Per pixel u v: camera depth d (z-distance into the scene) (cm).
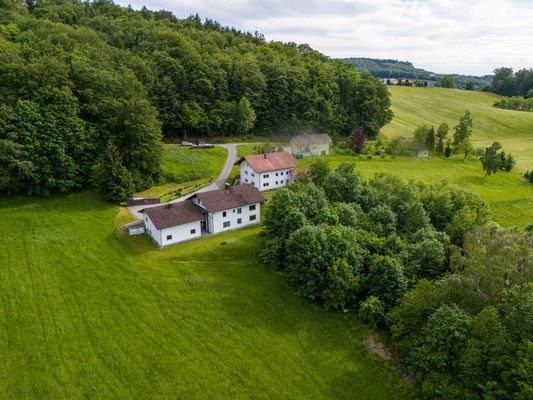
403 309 3728
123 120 7231
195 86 10594
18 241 5312
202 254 5222
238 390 3375
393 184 6444
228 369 3572
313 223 5044
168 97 10056
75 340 3847
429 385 3156
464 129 11756
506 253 3453
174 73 10412
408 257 4522
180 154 8775
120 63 9644
